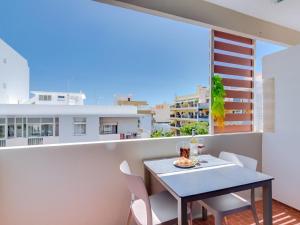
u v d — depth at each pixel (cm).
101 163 191
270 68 269
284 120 250
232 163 190
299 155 233
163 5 221
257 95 288
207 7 245
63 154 178
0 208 160
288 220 215
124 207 199
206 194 127
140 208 158
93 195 188
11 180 162
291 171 241
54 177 175
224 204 163
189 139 229
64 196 178
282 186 252
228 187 134
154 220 141
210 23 246
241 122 279
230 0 241
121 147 199
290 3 243
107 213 193
